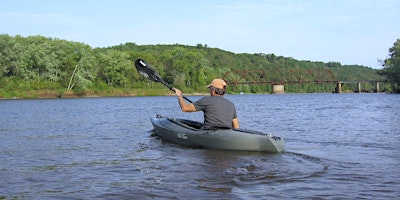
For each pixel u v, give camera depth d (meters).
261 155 7.22
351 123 14.67
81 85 68.50
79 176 5.71
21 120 17.20
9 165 6.59
